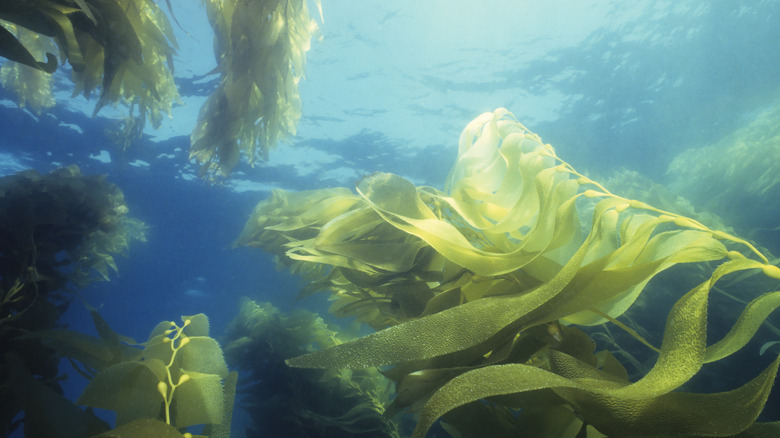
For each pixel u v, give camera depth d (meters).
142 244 20.39
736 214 7.98
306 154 14.84
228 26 2.59
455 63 11.31
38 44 2.66
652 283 4.07
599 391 0.68
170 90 2.43
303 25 2.77
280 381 3.60
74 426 0.96
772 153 7.87
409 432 3.91
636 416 0.68
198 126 2.81
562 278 0.81
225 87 2.51
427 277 1.19
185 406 0.96
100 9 1.61
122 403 0.93
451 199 1.19
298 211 1.80
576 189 0.96
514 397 0.86
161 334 1.12
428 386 0.87
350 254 1.19
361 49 10.57
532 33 10.70
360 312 1.53
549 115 13.83
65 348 1.20
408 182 1.19
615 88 12.92
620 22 10.82
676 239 0.80
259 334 3.95
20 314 1.59
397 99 12.34
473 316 0.83
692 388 3.83
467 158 1.29
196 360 1.09
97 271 3.07
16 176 2.31
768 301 0.71
